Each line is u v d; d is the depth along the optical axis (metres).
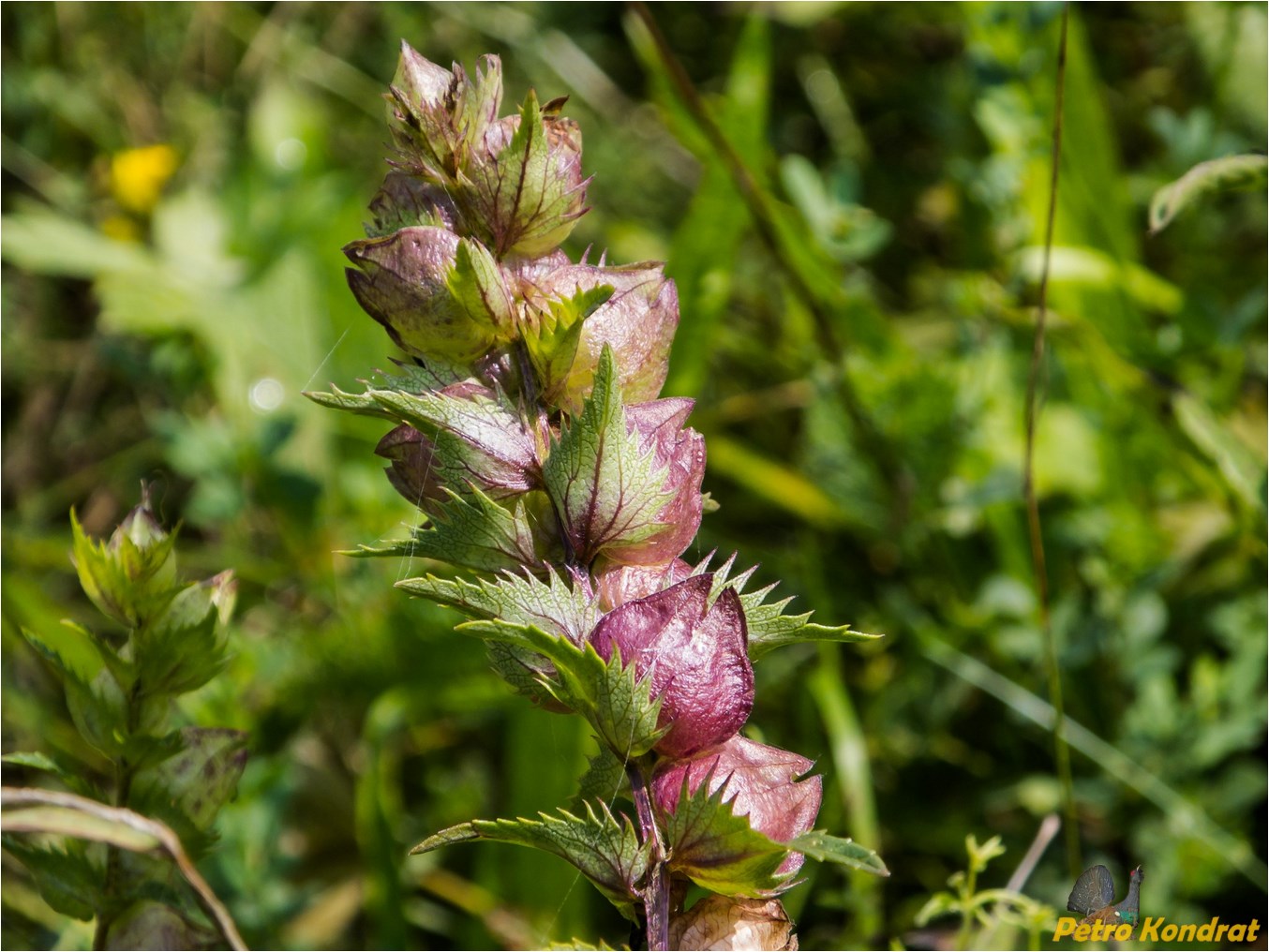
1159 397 0.58
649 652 0.27
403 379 0.29
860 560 0.65
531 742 0.50
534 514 0.28
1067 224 0.64
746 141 0.64
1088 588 0.60
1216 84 0.72
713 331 0.63
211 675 0.31
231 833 0.48
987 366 0.61
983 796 0.56
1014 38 0.60
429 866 0.56
